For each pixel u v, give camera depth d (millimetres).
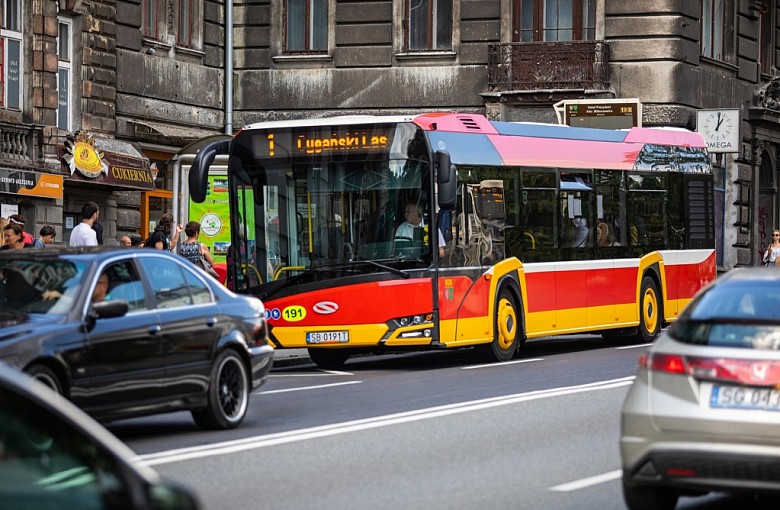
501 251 33094
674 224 40719
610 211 37500
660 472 13539
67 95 49156
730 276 14609
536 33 59062
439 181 30219
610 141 37906
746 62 65438
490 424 21438
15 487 7148
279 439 19891
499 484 16188
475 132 32656
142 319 19359
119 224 51438
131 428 21688
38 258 19328
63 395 17922
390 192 30562
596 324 36719
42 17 46500
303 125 30953
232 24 59625
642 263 38812
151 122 54281
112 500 6793
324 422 21844
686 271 41281
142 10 53844
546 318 34781
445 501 15094
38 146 45812
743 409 13227
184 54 56594
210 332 20688
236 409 21375
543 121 58781
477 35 59531
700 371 13461
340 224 30656
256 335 21875
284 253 30891
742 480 13188
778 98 67875
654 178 39625
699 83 60281
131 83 53000
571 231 35781
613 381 27688
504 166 33406
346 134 30766
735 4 64188
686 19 59062
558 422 21656
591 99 54938
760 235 68938
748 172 66312
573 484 16188
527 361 33312
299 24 61219
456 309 31328
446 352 37656
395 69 60281
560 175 35500
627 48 58438
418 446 19219
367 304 30328
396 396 25578
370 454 18484
